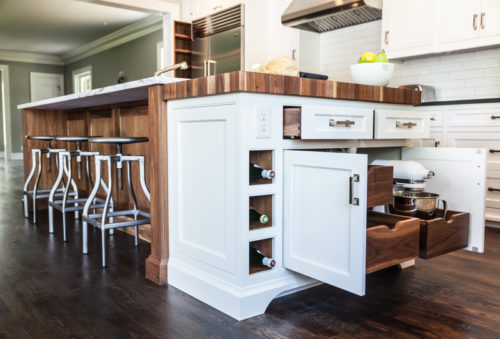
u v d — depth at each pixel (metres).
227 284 1.63
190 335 1.43
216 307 1.66
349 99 1.86
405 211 1.87
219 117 1.62
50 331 1.46
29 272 2.12
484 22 3.20
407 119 2.07
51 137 3.30
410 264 2.21
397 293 1.83
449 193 2.03
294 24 3.88
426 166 2.13
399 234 1.55
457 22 3.36
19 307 1.67
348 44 4.55
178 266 1.90
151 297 1.79
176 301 1.74
